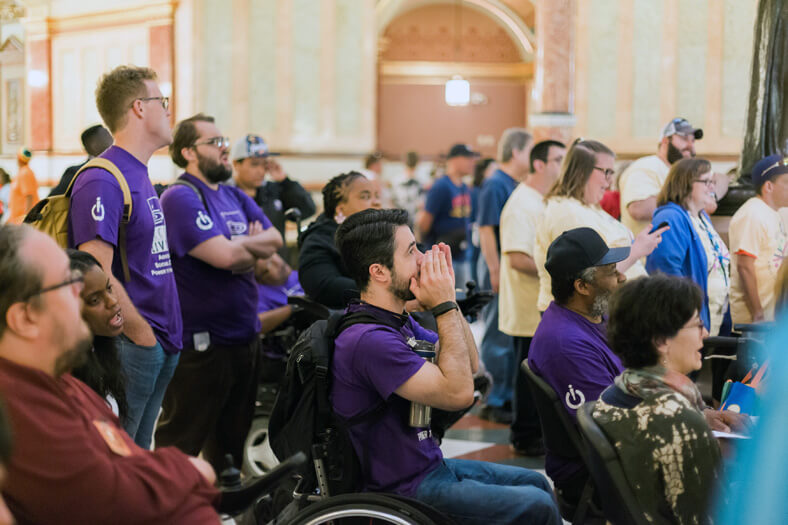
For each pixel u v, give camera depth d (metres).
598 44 11.12
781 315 1.77
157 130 3.41
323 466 2.65
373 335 2.62
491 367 6.09
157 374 3.37
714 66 11.15
